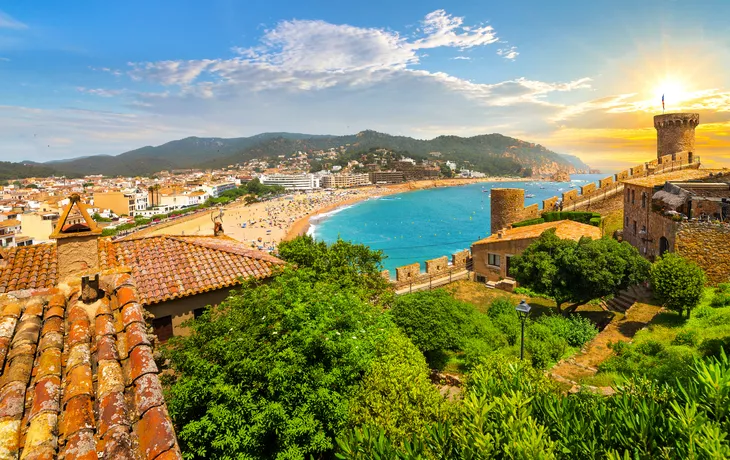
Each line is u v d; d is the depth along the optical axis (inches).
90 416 172.6
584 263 1018.1
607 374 669.9
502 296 1300.4
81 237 334.6
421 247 4175.7
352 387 480.1
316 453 466.3
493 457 195.2
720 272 1031.0
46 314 255.0
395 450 218.2
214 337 470.0
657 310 990.4
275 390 418.0
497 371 432.5
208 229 5516.7
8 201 6259.8
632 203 1487.5
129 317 248.2
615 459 182.1
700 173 1722.4
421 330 786.8
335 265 915.4
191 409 426.6
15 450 153.5
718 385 207.5
